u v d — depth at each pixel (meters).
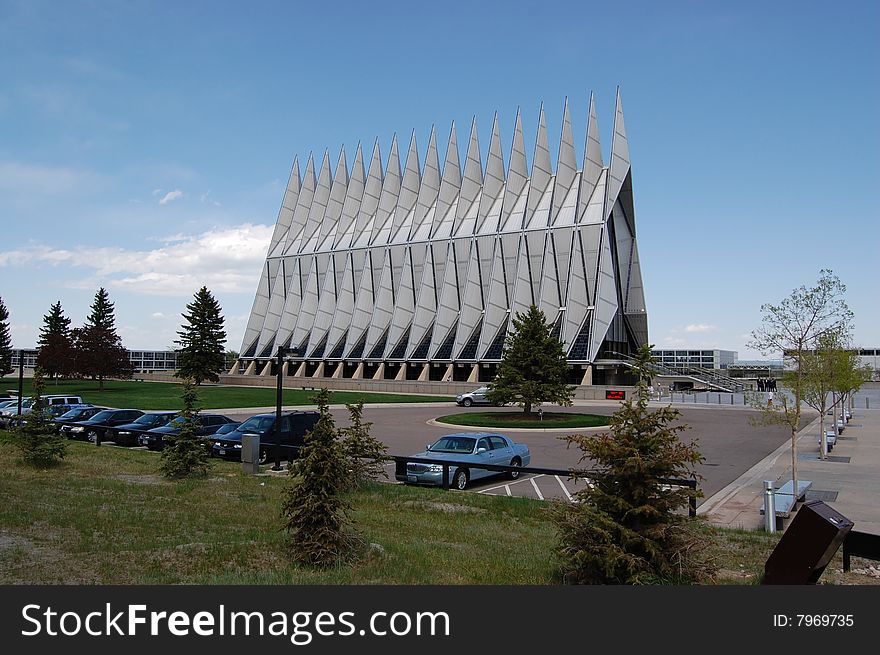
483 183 82.50
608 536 8.38
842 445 29.14
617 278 74.00
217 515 13.36
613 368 70.25
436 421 38.06
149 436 25.81
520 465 20.55
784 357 21.95
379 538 11.57
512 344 40.41
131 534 11.52
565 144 75.81
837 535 7.81
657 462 8.54
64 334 76.19
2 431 30.08
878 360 105.19
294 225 96.31
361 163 92.00
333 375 82.25
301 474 10.34
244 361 94.19
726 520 14.45
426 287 79.19
